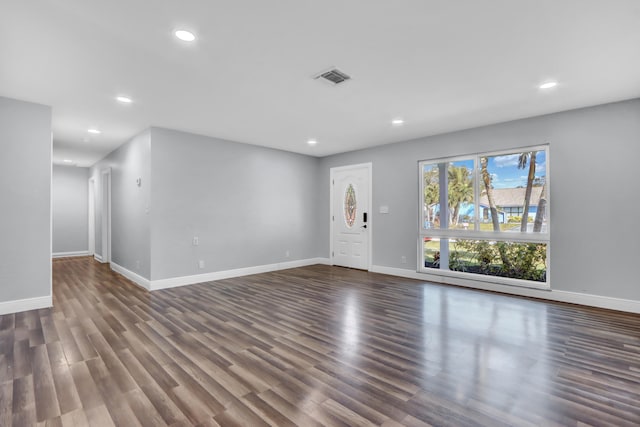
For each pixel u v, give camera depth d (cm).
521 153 434
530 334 288
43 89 319
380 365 231
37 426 164
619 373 220
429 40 234
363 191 614
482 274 473
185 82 305
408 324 314
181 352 252
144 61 262
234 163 551
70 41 230
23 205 352
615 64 271
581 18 206
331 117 417
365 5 193
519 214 436
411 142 537
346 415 173
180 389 199
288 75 291
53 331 295
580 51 249
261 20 208
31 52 246
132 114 400
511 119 425
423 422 167
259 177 588
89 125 448
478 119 425
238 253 554
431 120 429
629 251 352
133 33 221
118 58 257
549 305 378
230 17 204
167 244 469
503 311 355
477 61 266
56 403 184
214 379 211
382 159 578
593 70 282
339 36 229
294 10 197
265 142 560
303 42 236
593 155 373
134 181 511
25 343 268
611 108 362
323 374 218
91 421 169
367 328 303
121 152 575
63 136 510
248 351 254
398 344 267
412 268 536
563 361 237
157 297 414
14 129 346
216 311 355
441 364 232
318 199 699
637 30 220
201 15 202
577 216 383
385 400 188
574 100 355
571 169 387
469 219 483
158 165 461
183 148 487
